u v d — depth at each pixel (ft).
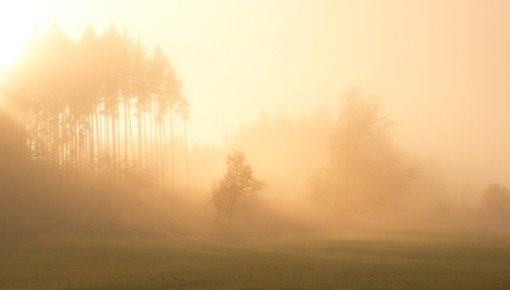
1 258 146.61
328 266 127.75
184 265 129.49
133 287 98.84
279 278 108.47
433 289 95.61
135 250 163.02
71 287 99.50
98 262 135.95
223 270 120.67
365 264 131.95
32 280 108.58
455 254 157.79
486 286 98.48
